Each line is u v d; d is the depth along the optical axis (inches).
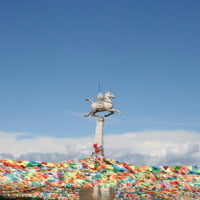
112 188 1096.8
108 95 1520.7
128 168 1312.7
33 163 1236.5
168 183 1215.6
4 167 1157.7
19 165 1201.4
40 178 1110.4
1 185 984.9
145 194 1021.2
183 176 1301.7
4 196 881.5
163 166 1347.2
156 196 997.2
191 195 1043.3
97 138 1483.8
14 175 1091.9
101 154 1449.3
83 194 990.4
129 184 1167.0
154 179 1251.8
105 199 936.3
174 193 1063.0
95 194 994.1
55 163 1282.0
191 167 1359.5
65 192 997.2
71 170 1237.1
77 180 1146.0
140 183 1184.2
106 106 1501.0
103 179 1195.3
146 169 1330.0
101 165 1318.9
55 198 911.7
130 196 986.1
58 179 1130.0
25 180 1071.6
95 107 1513.3
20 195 906.1
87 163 1330.0
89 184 1125.7
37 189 1000.9
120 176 1236.5
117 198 952.3
